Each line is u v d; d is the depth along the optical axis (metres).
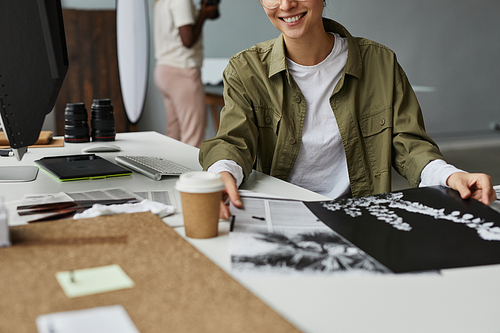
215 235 0.74
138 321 0.45
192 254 0.62
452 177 0.99
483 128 6.23
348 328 0.49
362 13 5.27
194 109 3.77
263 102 1.35
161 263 0.59
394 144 1.31
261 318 0.46
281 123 1.33
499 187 1.05
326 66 1.34
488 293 0.57
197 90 3.75
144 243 0.66
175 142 1.70
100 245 0.65
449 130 6.06
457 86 5.97
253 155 1.31
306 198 0.99
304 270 0.61
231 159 1.09
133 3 3.55
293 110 1.34
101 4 3.85
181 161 1.35
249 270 0.61
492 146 5.40
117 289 0.52
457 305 0.54
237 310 0.48
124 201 0.91
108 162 1.26
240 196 0.95
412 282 0.59
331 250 0.68
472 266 0.63
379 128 1.34
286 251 0.67
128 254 0.62
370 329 0.49
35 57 1.07
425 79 5.78
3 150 1.41
